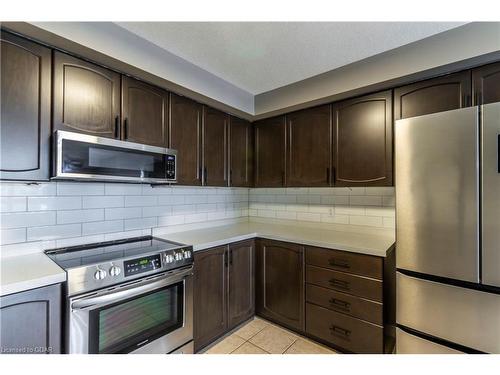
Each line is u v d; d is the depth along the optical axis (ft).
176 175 6.43
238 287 7.45
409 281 4.82
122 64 5.38
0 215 4.82
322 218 8.66
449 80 5.43
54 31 4.49
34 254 5.09
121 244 6.07
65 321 4.01
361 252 5.92
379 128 6.36
